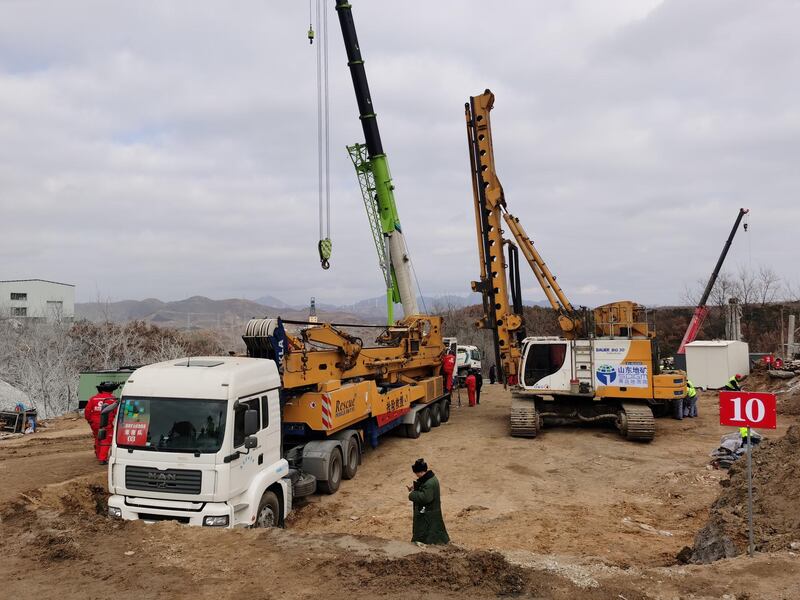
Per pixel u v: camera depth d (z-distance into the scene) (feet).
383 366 50.67
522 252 60.80
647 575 19.29
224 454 24.08
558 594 17.67
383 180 62.44
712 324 188.24
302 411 36.96
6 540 21.89
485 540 27.55
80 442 50.39
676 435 55.57
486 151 61.52
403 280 63.00
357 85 61.52
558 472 41.96
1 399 83.25
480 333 176.65
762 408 21.53
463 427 62.03
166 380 25.53
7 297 205.57
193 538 22.07
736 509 25.96
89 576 18.74
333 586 17.95
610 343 53.31
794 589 17.46
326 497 36.01
